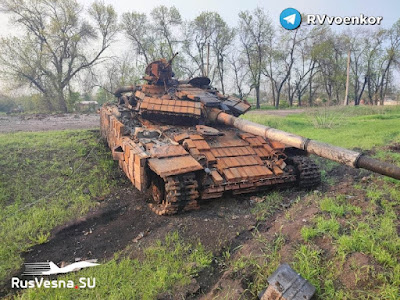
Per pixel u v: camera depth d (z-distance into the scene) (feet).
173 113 31.14
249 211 25.67
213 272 18.80
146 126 33.14
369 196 25.39
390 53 128.26
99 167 37.50
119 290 17.22
